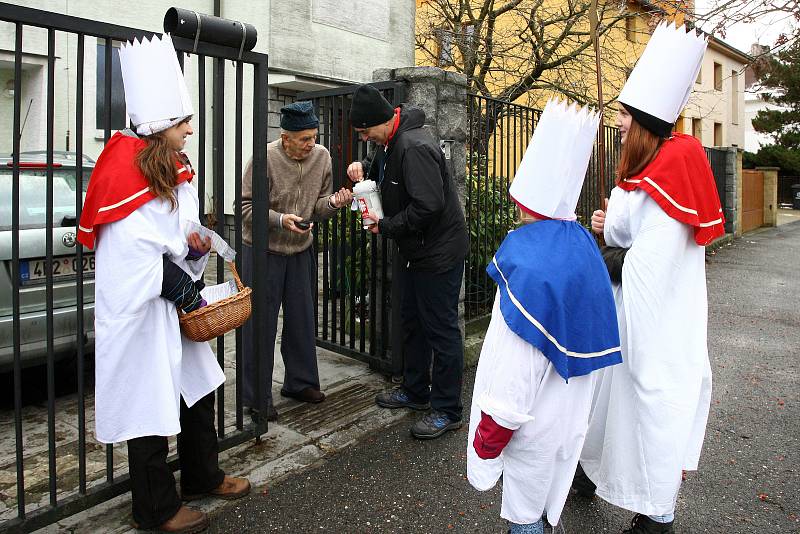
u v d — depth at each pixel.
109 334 2.33
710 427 3.91
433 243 3.54
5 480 3.04
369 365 4.72
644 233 2.51
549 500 2.15
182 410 2.80
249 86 10.20
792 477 3.25
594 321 2.01
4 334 3.61
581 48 8.69
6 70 8.43
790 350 5.70
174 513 2.61
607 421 2.60
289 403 4.15
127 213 2.28
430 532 2.72
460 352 3.70
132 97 2.36
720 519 2.84
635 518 2.64
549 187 2.02
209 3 10.33
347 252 5.32
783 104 26.66
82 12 8.66
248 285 3.71
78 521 2.73
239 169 3.18
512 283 1.95
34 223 3.81
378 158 3.82
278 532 2.71
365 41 11.58
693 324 2.51
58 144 8.52
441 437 3.68
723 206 15.34
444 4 9.12
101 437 2.38
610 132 8.23
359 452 3.48
